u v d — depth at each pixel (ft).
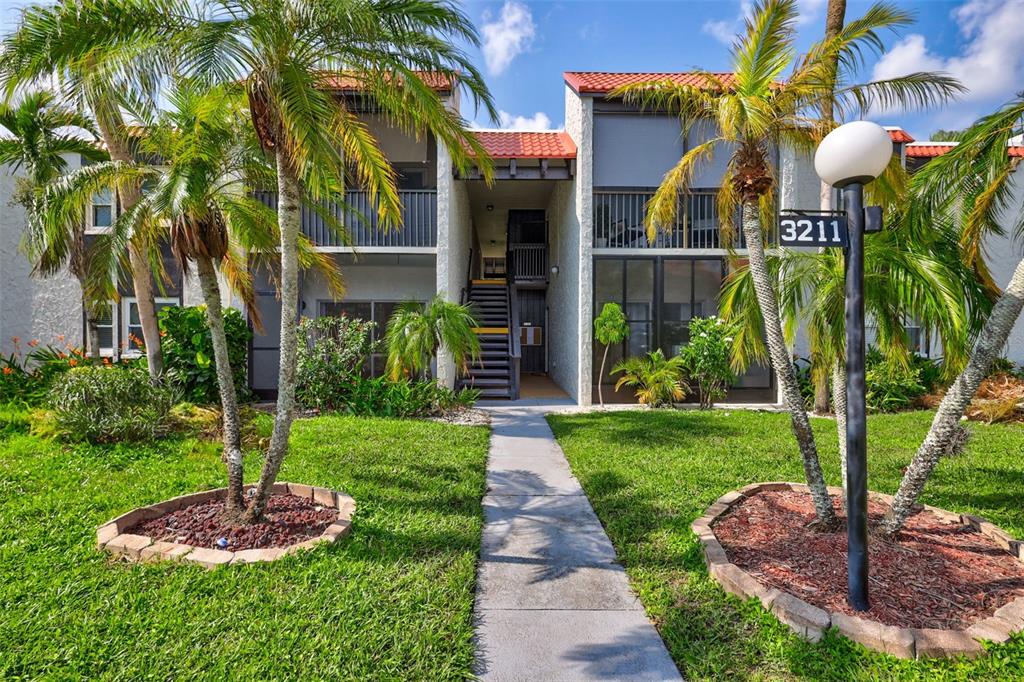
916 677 8.68
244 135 17.21
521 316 65.51
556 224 52.37
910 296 13.61
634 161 39.93
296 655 9.15
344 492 17.53
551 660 9.51
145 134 18.61
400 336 33.60
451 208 40.37
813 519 15.03
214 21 12.26
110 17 12.57
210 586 11.19
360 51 14.32
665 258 40.40
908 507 13.38
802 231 10.83
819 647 9.52
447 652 9.46
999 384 36.99
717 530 14.51
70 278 40.06
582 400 39.09
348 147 17.75
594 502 17.44
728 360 36.17
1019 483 19.27
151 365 29.30
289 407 14.29
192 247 14.26
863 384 10.72
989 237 43.19
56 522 14.53
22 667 8.74
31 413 25.62
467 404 37.55
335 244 39.04
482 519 16.12
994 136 16.24
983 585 11.49
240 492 15.07
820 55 14.92
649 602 11.32
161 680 8.50
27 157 28.58
